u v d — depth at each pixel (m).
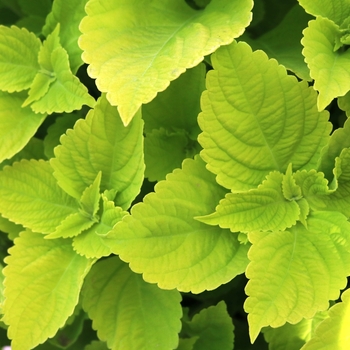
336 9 0.63
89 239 0.66
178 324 0.65
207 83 0.60
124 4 0.63
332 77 0.60
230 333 0.69
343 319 0.60
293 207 0.63
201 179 0.63
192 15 0.65
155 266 0.61
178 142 0.67
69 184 0.65
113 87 0.60
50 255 0.66
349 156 0.62
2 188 0.67
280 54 0.66
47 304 0.65
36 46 0.69
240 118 0.61
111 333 0.66
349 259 0.60
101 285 0.67
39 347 0.72
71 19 0.69
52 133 0.70
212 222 0.61
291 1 0.70
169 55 0.61
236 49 0.60
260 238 0.61
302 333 0.66
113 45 0.61
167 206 0.62
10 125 0.68
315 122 0.62
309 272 0.60
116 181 0.65
